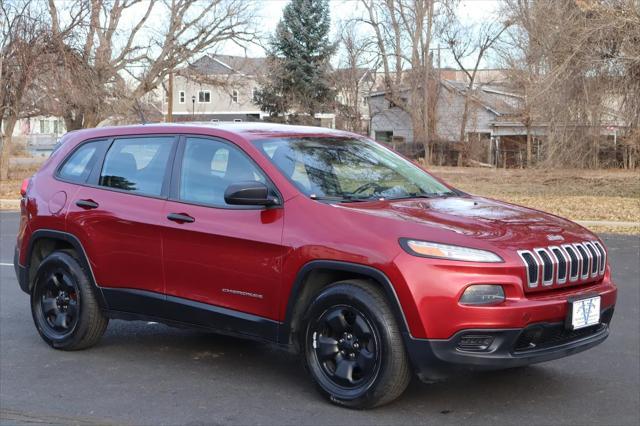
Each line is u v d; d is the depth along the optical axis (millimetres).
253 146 5605
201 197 5727
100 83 34031
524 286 4621
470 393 5363
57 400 5332
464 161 50844
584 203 20734
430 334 4555
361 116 59750
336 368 5023
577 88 21594
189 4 40562
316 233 5016
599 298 4957
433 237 4691
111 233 6141
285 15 57156
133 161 6297
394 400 5195
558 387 5508
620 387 5516
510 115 49562
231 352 6547
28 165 45469
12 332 7320
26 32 28578
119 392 5492
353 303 4848
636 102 21109
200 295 5637
